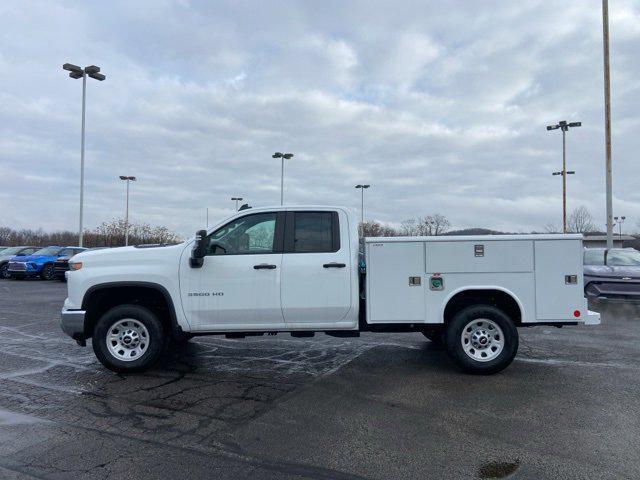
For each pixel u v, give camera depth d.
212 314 6.25
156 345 6.33
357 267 6.34
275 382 5.99
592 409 4.97
